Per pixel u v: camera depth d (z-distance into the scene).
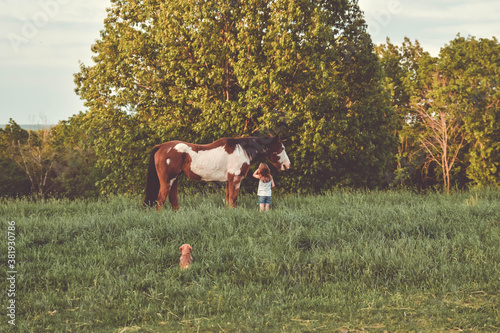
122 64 21.58
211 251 8.16
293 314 5.81
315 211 10.86
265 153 12.72
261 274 7.20
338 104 19.81
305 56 18.33
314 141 18.72
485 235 9.04
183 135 20.73
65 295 6.46
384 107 22.17
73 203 13.62
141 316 5.82
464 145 32.28
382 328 5.33
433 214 10.42
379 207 11.42
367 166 22.69
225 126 18.58
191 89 20.70
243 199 14.02
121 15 23.08
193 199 14.26
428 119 32.19
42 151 52.12
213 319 5.67
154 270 7.53
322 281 7.05
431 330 5.26
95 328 5.51
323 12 18.70
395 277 7.00
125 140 21.45
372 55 21.41
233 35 18.91
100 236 9.28
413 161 34.19
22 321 5.64
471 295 6.32
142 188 22.16
